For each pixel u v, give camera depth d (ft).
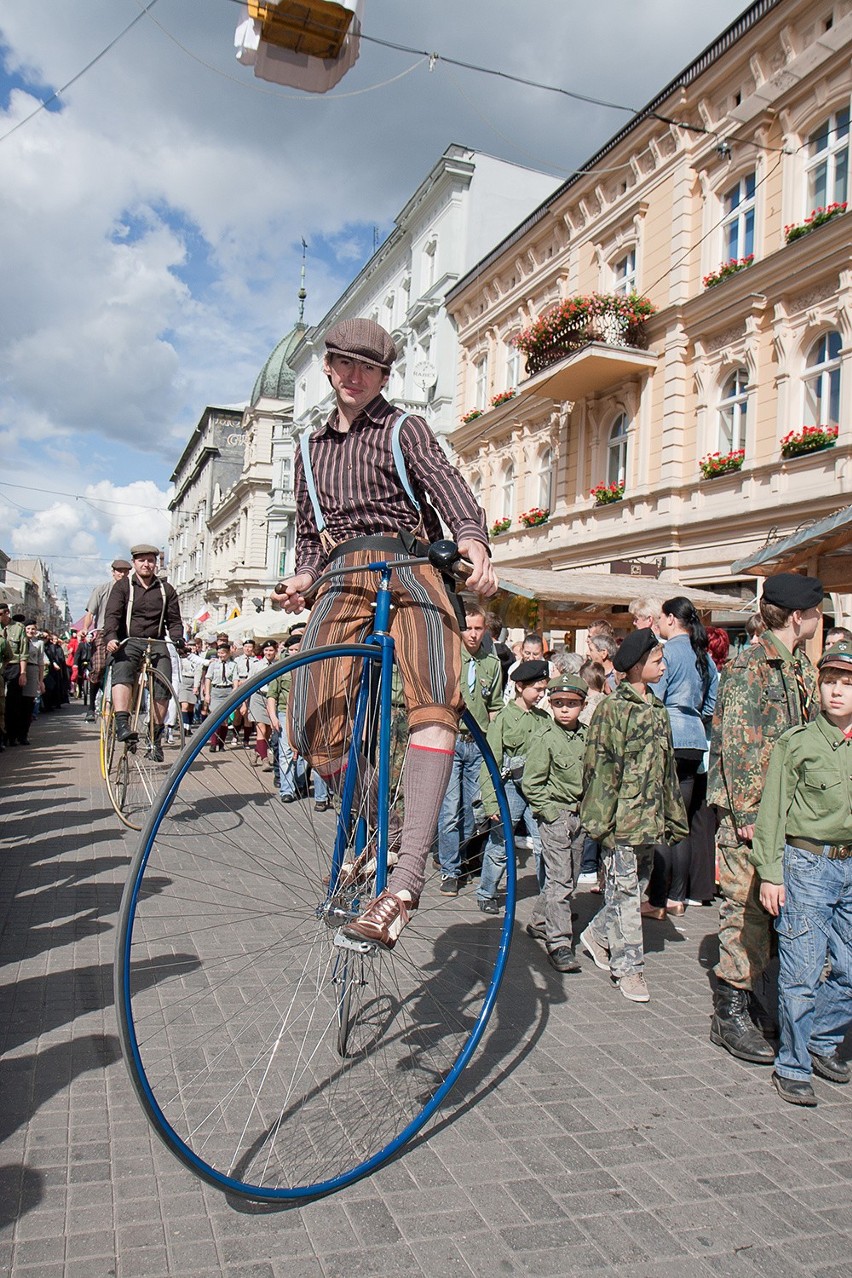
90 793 31.73
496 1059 11.77
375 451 9.17
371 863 8.91
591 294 62.64
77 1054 10.94
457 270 89.20
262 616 62.28
